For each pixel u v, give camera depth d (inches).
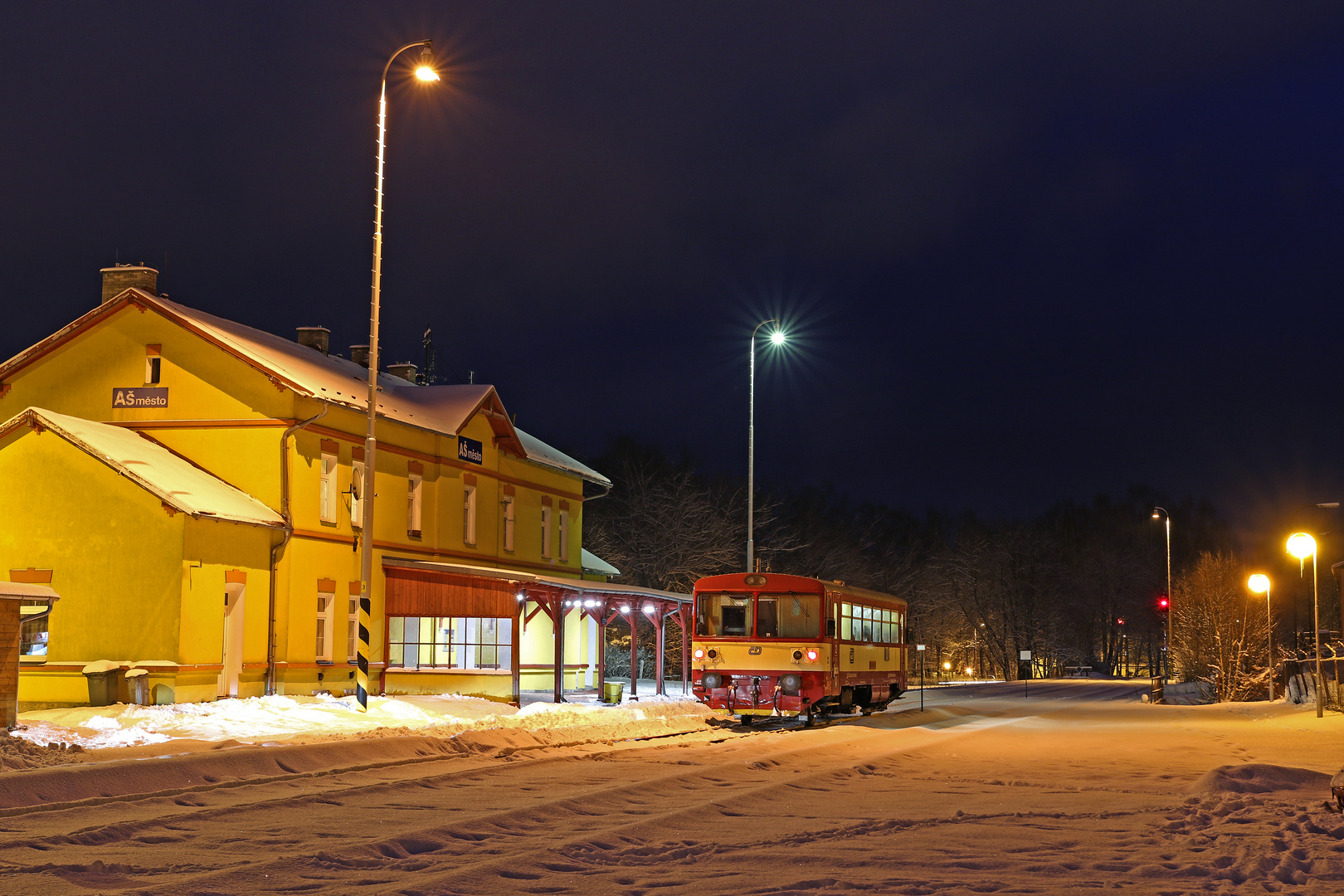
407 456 1466.5
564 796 568.7
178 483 1155.3
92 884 362.6
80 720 956.6
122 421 1307.8
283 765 657.0
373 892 351.6
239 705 1023.6
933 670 4114.2
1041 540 4596.5
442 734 872.3
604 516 2942.9
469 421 1583.4
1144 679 4005.9
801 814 527.8
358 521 1371.8
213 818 492.4
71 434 1130.7
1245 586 2117.4
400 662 1425.9
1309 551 1272.1
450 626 1433.3
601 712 1118.4
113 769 571.8
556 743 863.1
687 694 1679.4
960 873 396.5
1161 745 922.7
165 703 1077.8
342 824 479.5
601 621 1530.5
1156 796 599.2
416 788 598.2
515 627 1331.2
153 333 1310.3
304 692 1267.2
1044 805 564.4
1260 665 2055.9
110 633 1113.4
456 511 1566.2
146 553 1113.4
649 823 483.5
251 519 1182.9
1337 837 467.5
